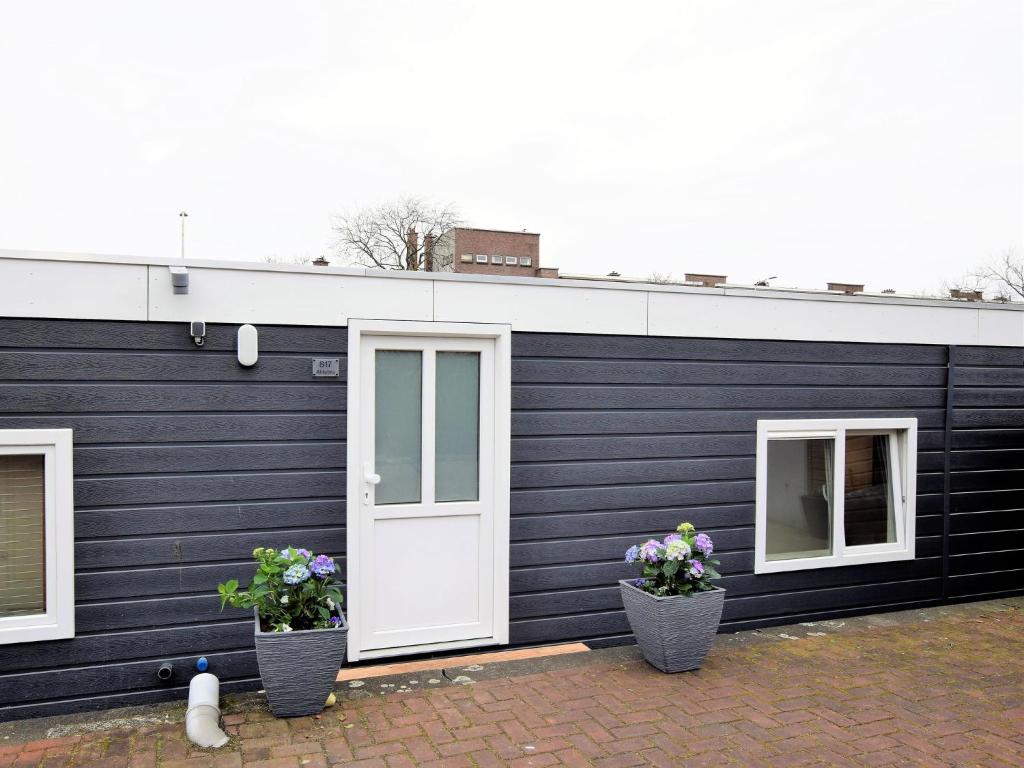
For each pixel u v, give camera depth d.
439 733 3.69
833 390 5.88
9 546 3.98
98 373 4.09
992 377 6.47
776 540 5.78
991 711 4.03
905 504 6.15
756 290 5.66
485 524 4.94
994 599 6.50
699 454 5.46
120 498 4.12
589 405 5.16
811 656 4.93
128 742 3.60
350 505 4.55
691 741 3.62
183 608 4.22
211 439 4.30
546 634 5.07
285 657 3.75
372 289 4.60
